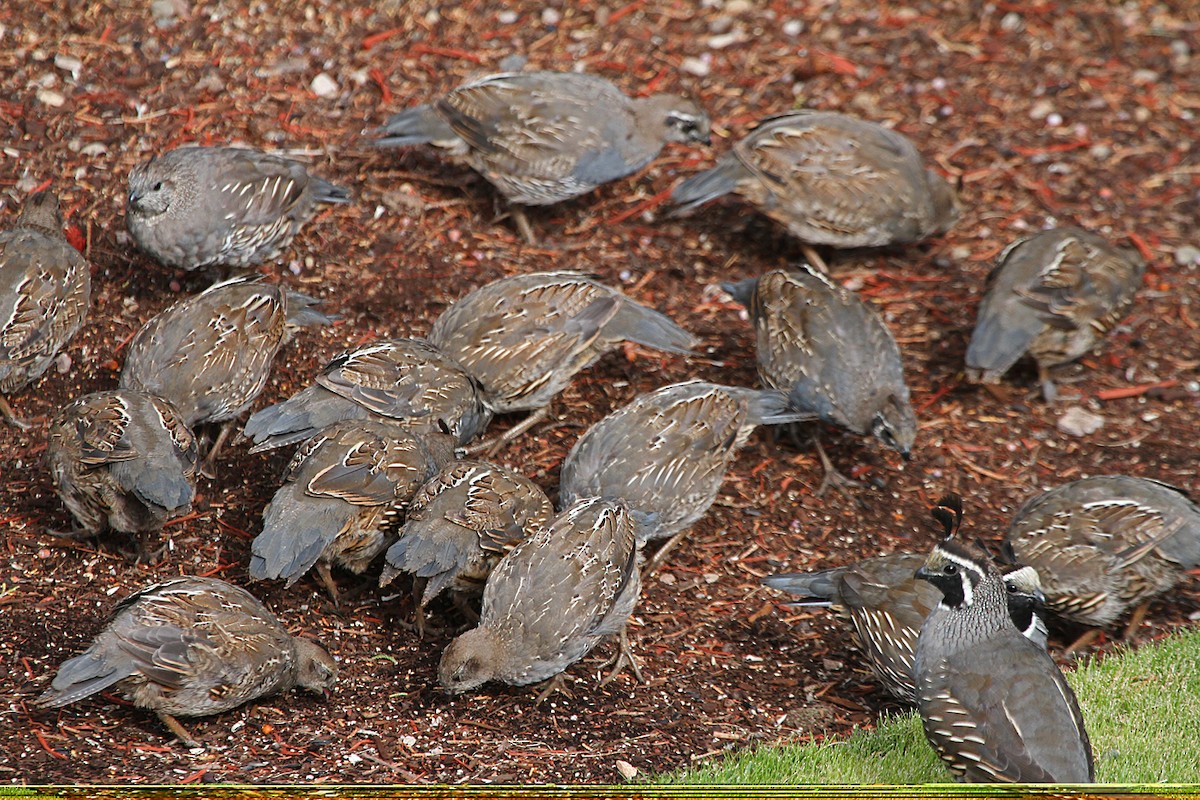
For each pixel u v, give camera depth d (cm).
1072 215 1517
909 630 985
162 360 1094
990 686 852
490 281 1326
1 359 1094
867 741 960
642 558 1127
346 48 1512
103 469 994
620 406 1265
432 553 973
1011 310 1264
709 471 1108
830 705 1026
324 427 1060
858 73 1633
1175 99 1670
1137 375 1368
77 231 1281
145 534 1065
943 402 1324
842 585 1041
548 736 953
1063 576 1075
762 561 1155
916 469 1260
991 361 1252
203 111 1405
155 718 934
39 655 963
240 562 1071
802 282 1239
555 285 1195
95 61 1423
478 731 951
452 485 1008
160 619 888
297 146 1399
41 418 1165
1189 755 924
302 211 1260
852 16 1712
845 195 1352
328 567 1044
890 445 1184
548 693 992
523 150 1325
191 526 1096
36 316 1108
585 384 1286
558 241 1406
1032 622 948
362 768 895
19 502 1098
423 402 1105
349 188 1374
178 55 1452
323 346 1246
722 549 1165
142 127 1373
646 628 1080
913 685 985
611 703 995
